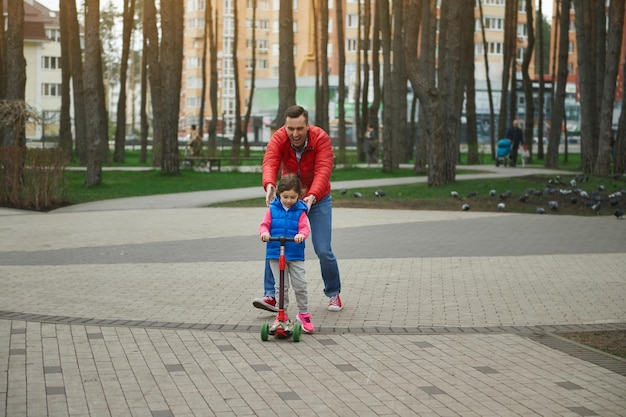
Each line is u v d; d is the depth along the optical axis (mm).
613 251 14320
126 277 11484
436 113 26609
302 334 8289
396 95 38062
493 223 18453
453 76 27391
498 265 12727
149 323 8625
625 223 18781
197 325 8570
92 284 10914
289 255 8375
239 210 21297
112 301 9773
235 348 7672
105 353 7391
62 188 23000
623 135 33094
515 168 38625
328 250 9180
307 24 112125
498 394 6340
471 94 44625
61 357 7227
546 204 22188
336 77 82562
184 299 9953
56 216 19953
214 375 6781
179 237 15867
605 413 5918
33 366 6938
